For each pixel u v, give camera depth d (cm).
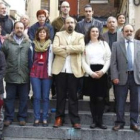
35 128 617
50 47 625
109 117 652
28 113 666
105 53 609
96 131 603
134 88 598
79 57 610
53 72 610
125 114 664
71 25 620
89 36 627
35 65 621
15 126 624
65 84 611
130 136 596
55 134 612
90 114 657
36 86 616
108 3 2062
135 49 604
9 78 618
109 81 661
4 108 638
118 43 611
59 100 615
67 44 614
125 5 1369
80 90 686
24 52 622
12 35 630
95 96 604
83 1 2067
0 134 584
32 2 1953
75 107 609
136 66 599
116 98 606
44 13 702
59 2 2150
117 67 609
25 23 762
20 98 633
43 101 624
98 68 600
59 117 620
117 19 750
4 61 573
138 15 1102
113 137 599
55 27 725
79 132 606
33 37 700
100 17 1788
